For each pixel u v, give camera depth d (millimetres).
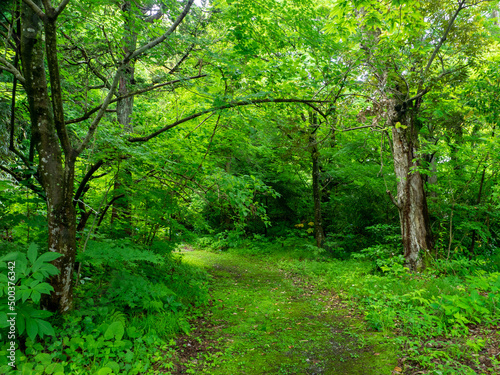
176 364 2990
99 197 4980
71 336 2902
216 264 8508
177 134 5000
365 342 3484
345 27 5070
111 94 3486
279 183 11328
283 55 5098
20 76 2996
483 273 5410
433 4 5086
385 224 7832
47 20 2777
